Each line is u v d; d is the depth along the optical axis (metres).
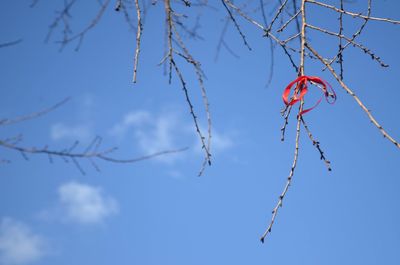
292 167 2.00
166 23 2.39
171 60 2.40
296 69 2.52
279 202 1.95
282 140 2.15
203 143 2.47
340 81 1.98
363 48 2.28
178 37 2.41
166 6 2.40
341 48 2.34
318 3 2.32
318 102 2.04
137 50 2.25
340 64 2.35
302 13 2.31
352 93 1.91
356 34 2.32
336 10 2.30
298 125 2.04
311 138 2.03
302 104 2.05
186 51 2.41
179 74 2.42
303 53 2.18
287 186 1.98
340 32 2.45
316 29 2.28
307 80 2.10
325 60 2.07
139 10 2.33
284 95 2.12
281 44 2.49
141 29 2.29
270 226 1.92
